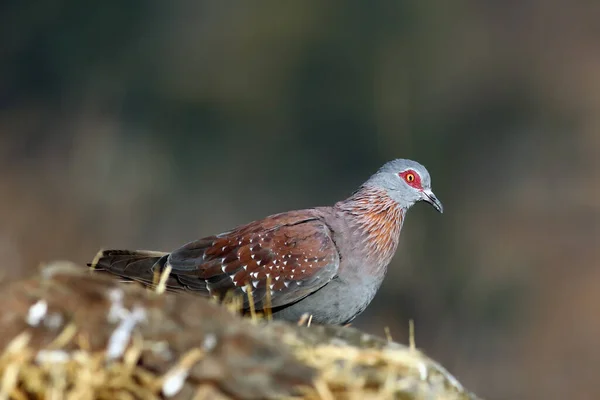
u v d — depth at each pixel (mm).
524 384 14852
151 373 3359
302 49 23016
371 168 21812
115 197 18047
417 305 16203
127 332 3418
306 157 22000
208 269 6578
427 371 3939
